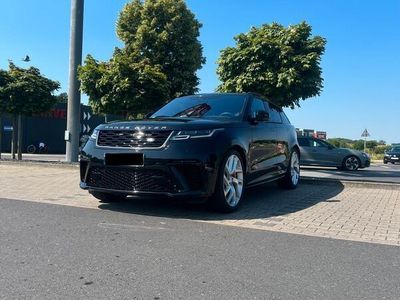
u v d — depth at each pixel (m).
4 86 16.61
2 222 5.44
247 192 8.59
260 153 7.25
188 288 3.44
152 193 5.75
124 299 3.21
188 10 22.06
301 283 3.60
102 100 13.92
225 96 7.55
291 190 8.94
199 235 5.00
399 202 7.59
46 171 11.91
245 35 12.88
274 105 8.68
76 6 15.08
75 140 15.19
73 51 15.12
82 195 7.66
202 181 5.79
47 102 17.23
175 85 21.44
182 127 5.88
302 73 12.34
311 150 20.34
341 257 4.33
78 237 4.80
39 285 3.44
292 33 12.35
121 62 13.82
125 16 22.27
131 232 5.06
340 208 6.93
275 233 5.20
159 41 21.19
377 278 3.76
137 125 6.02
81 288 3.39
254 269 3.91
